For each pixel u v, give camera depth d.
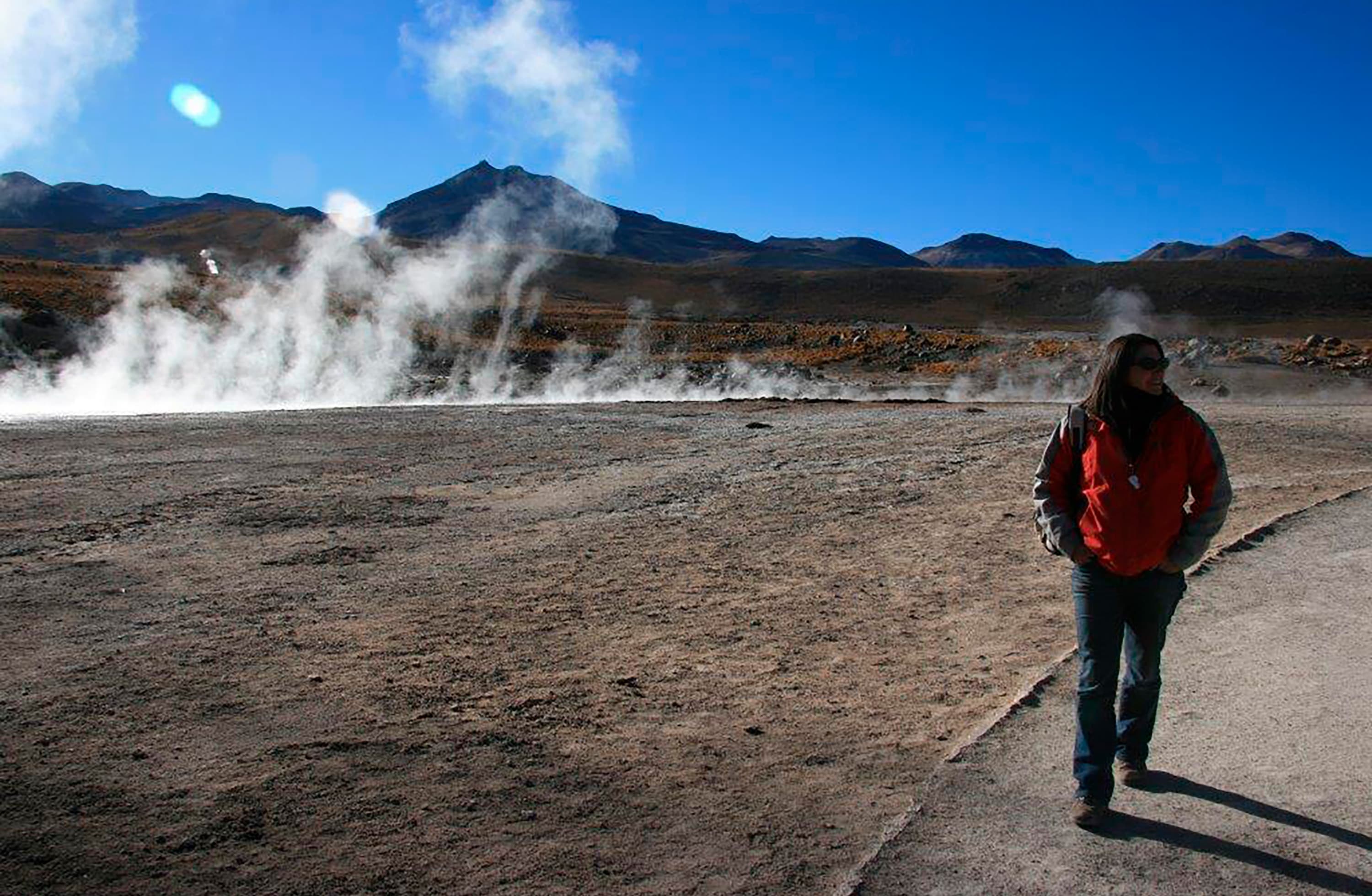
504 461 14.43
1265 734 4.77
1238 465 13.51
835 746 4.86
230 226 168.25
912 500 11.31
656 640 6.50
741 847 3.92
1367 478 12.35
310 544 9.18
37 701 5.36
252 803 4.25
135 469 13.09
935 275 158.25
